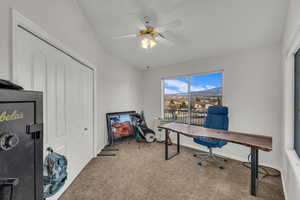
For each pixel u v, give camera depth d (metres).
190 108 3.77
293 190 1.38
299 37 1.31
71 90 1.95
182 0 1.59
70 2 1.79
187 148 3.50
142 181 2.07
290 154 1.68
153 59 3.69
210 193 1.83
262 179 2.14
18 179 0.59
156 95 4.43
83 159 2.37
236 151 2.86
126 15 1.95
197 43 2.62
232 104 2.94
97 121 2.92
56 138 1.62
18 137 0.60
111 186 1.94
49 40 1.42
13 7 1.01
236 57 2.89
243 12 1.73
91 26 2.37
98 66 2.88
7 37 0.98
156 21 2.00
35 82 1.30
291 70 1.83
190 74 3.66
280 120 2.41
